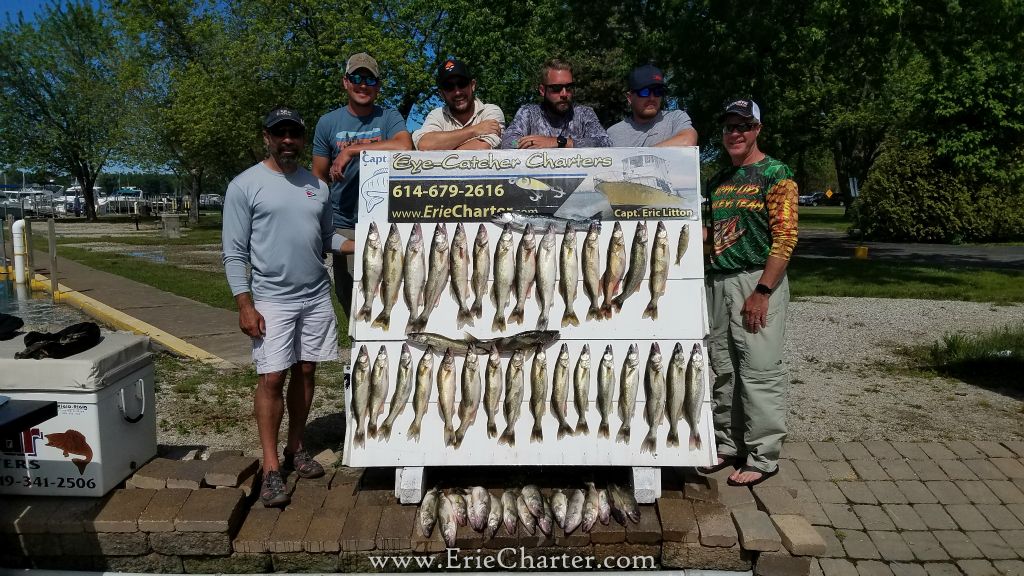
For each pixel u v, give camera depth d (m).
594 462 3.33
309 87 23.28
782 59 14.99
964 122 21.95
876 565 3.52
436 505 3.27
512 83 22.42
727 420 3.93
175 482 3.37
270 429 3.54
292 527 3.20
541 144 3.89
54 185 58.59
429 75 22.17
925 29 13.85
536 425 3.37
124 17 31.39
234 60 24.50
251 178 3.51
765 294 3.53
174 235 28.80
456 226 3.46
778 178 3.54
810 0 14.12
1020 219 22.30
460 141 3.97
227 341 7.94
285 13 23.53
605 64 20.78
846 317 9.95
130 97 35.19
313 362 3.78
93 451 3.22
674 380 3.36
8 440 3.22
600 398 3.37
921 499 4.15
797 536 3.03
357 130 4.25
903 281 13.39
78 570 3.14
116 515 3.12
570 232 3.44
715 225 3.79
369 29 21.16
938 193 22.62
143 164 37.66
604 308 3.42
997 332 8.02
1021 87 20.00
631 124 4.36
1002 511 4.01
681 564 3.14
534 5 21.31
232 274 3.48
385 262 3.45
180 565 3.15
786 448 4.84
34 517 3.10
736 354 3.82
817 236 26.12
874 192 23.84
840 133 32.56
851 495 4.19
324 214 3.73
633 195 3.47
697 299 3.41
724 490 3.50
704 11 14.95
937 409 5.83
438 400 3.39
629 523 3.16
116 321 9.12
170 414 5.36
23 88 42.12
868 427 5.37
